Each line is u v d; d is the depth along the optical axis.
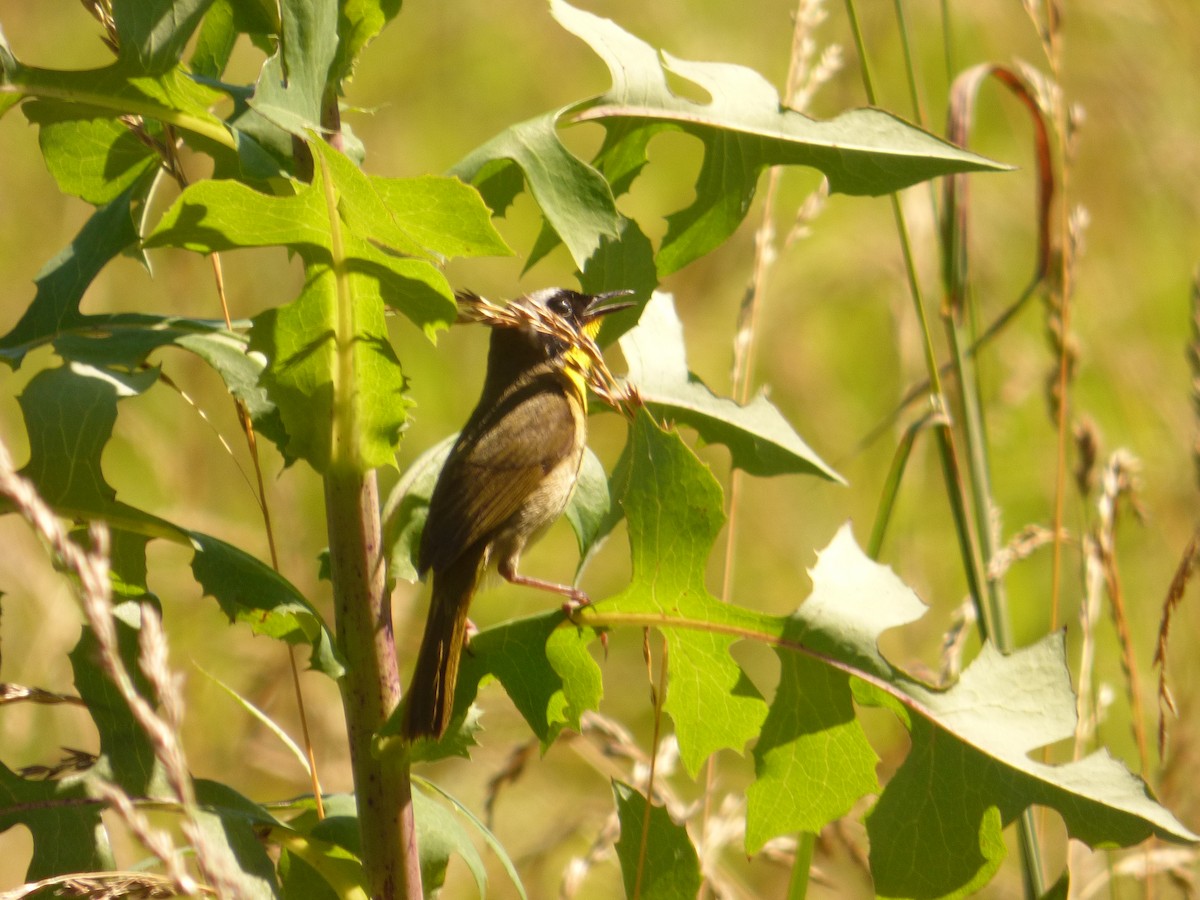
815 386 14.91
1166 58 14.83
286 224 5.27
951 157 6.42
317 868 5.95
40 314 6.05
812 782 6.14
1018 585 13.22
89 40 17.53
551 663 6.17
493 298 15.96
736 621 5.99
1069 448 12.81
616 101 6.31
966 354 8.91
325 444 5.72
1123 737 11.37
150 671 4.28
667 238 6.80
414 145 17.83
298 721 10.70
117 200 6.21
